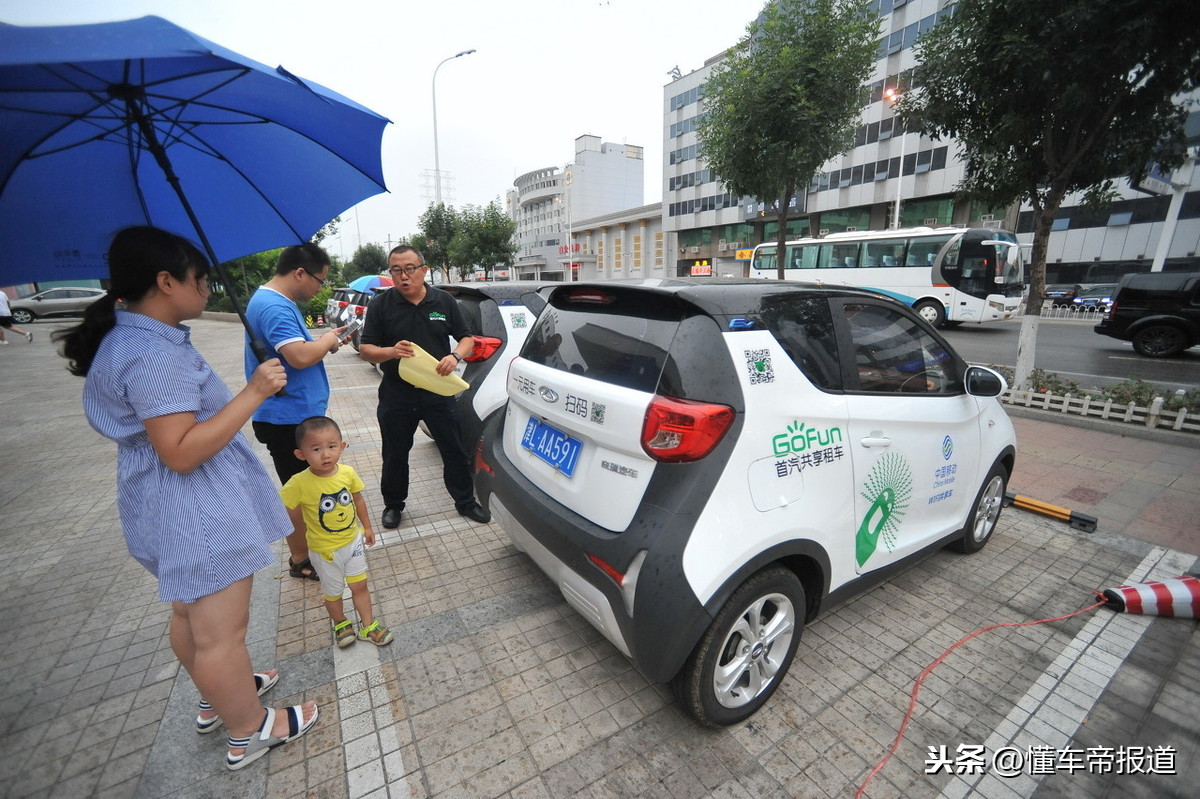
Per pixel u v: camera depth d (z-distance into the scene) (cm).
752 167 951
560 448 237
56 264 184
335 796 187
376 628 261
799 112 865
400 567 331
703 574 187
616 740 210
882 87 3253
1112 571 331
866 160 3406
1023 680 244
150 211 199
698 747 208
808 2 883
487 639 266
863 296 262
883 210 3475
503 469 268
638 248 5747
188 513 169
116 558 351
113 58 108
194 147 194
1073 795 192
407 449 370
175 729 215
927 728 219
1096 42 513
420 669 246
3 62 102
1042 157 663
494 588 309
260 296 277
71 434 640
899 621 284
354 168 221
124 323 157
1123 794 192
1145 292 1127
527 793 189
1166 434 573
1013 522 397
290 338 271
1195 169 1892
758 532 198
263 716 202
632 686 237
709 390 196
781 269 1043
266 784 191
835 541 231
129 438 163
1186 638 271
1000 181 714
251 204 217
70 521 407
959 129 700
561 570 223
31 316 2291
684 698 204
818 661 255
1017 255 1644
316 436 231
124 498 171
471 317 439
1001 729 219
